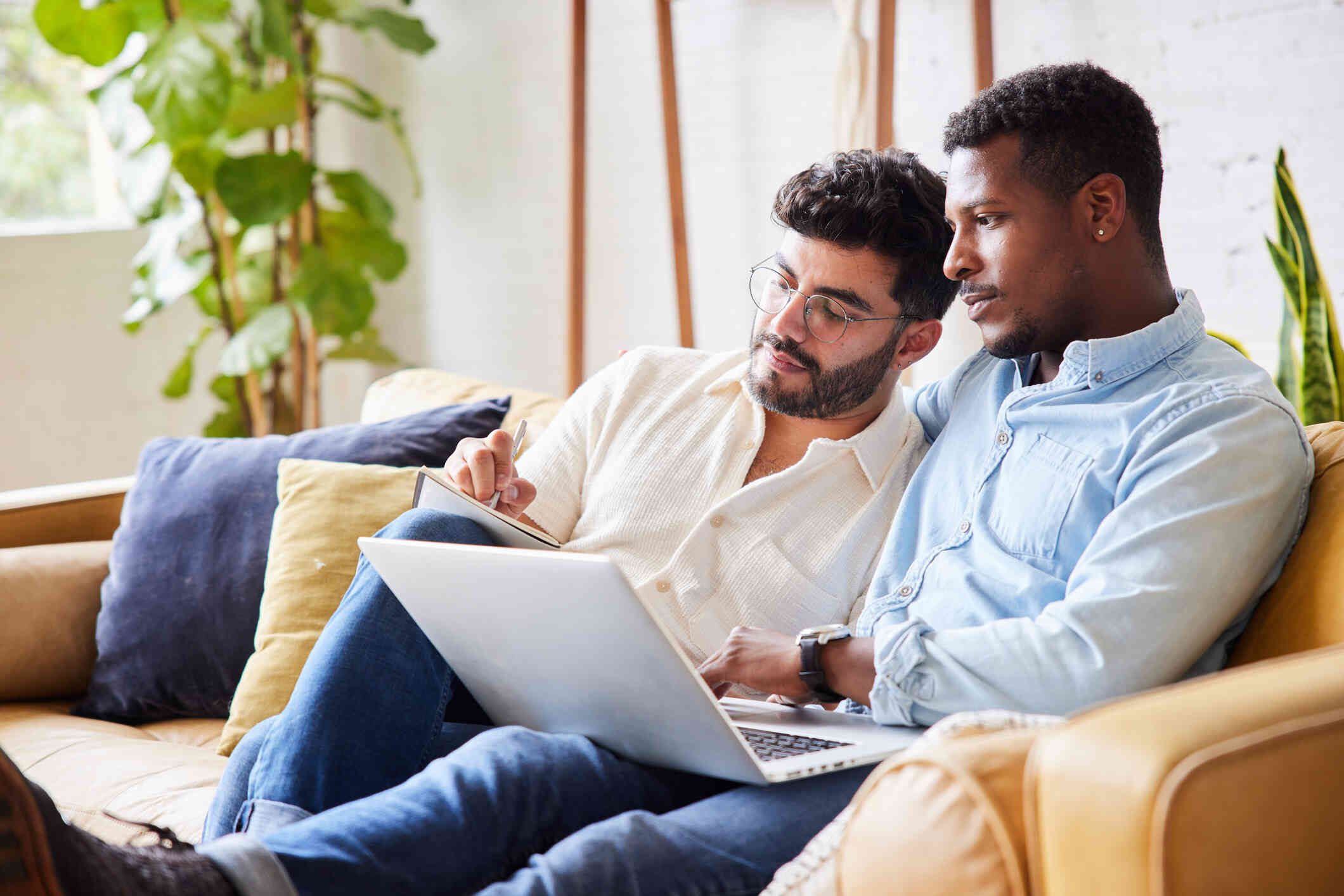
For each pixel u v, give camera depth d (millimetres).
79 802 1424
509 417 1894
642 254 3057
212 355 3725
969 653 1027
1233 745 664
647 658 924
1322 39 1911
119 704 1681
